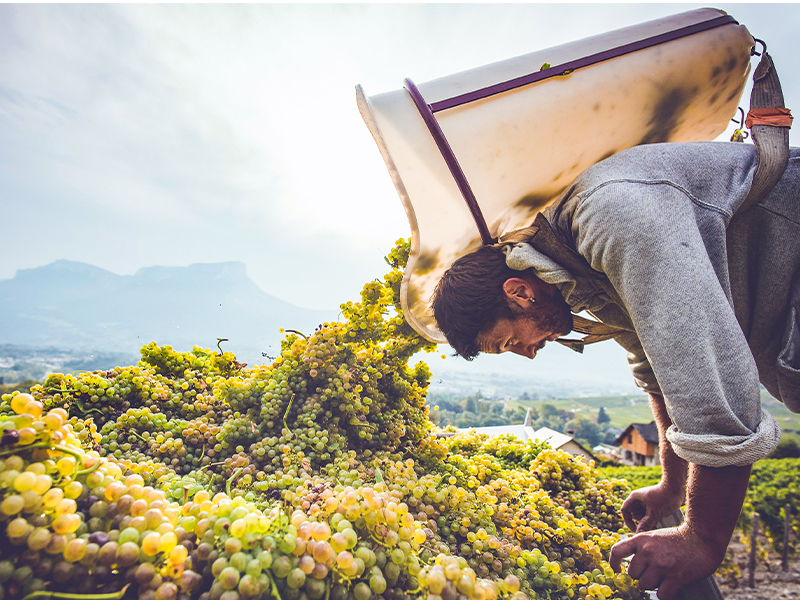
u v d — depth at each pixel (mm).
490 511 1100
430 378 1797
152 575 608
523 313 1223
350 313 1563
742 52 1131
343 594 708
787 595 8500
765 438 845
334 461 1194
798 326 1095
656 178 958
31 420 618
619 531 1545
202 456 1206
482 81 1042
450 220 1104
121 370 1341
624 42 1113
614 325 1259
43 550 574
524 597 838
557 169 1086
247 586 610
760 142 1014
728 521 942
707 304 864
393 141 995
